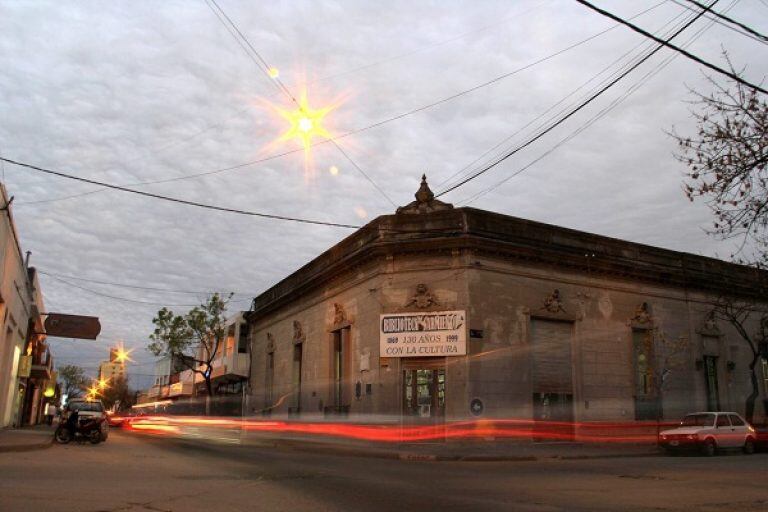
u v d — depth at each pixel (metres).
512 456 21.62
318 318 32.78
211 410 48.94
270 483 12.33
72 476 12.54
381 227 26.72
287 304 37.75
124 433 36.47
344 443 27.52
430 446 23.83
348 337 29.50
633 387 29.06
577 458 22.83
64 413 24.80
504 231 26.52
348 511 9.20
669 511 9.56
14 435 24.52
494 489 12.22
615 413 28.14
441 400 24.94
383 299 26.17
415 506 9.81
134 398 114.00
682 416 30.34
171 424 47.00
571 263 28.02
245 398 44.22
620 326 29.39
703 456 23.98
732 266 34.16
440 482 13.41
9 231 24.08
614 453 24.41
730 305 31.75
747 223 9.30
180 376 76.69
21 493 9.92
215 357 56.16
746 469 16.98
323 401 30.92
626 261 29.61
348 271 29.47
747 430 25.84
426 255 25.98
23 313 34.34
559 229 28.09
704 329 32.44
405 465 18.08
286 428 33.91
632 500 10.72
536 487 12.59
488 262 25.95
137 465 15.41
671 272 31.11
